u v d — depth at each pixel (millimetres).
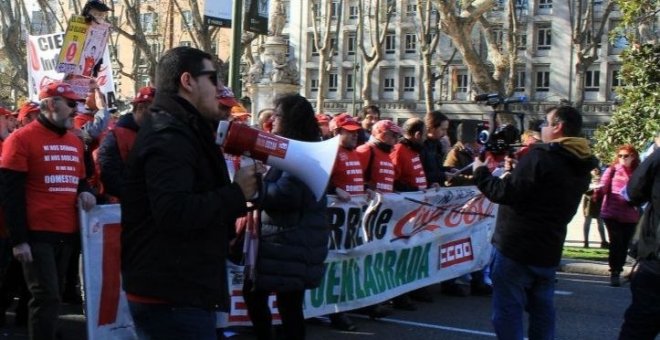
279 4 18047
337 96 58531
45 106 5609
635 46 14109
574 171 5176
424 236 8438
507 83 30891
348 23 56719
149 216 3164
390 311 8188
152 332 3197
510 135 5582
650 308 5055
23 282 7031
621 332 5207
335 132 7547
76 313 7695
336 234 7227
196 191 3180
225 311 3391
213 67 3346
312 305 7023
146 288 3150
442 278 8789
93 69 8477
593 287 10398
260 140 3436
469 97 52500
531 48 51250
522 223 5176
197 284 3178
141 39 25359
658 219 5051
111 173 5855
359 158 8062
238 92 9180
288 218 5137
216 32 26484
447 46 52625
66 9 45469
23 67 36812
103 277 5656
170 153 3078
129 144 5949
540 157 5086
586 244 14359
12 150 5406
